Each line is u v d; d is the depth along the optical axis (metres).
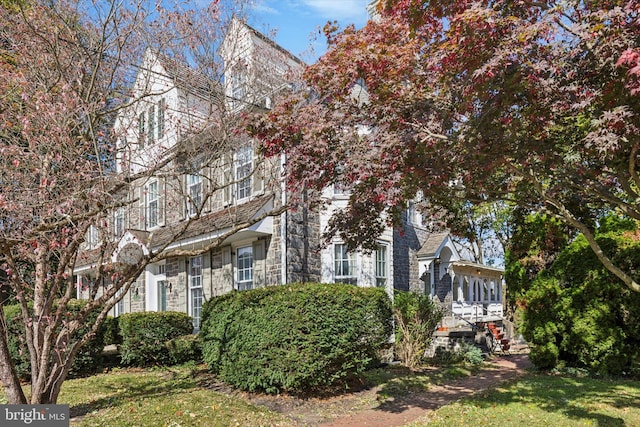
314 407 8.27
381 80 6.90
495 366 12.93
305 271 12.80
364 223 8.23
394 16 6.88
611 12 4.82
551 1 5.84
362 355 9.22
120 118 9.05
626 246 10.32
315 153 6.77
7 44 8.20
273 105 9.51
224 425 6.95
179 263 16.02
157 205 14.35
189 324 13.36
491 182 7.66
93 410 7.91
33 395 6.71
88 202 6.87
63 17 8.34
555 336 11.28
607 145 4.80
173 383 10.02
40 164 6.73
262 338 8.91
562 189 6.89
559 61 5.37
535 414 7.10
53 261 8.34
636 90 4.34
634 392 8.58
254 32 10.39
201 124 9.59
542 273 11.57
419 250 17.03
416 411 7.98
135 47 9.01
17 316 10.34
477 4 5.36
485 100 5.64
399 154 6.12
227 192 13.77
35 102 6.96
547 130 6.77
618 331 10.25
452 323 17.80
